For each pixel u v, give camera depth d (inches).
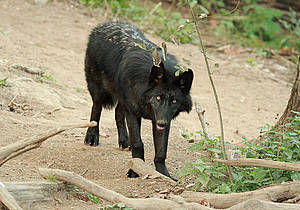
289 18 1194.0
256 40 1067.3
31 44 720.3
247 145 365.4
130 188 340.2
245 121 608.4
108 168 391.5
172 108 356.8
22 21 823.7
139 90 366.9
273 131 363.3
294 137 347.3
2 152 279.9
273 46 1058.7
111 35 439.8
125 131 447.5
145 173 355.9
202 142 346.3
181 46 889.5
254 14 1142.3
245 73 823.1
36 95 523.8
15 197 261.3
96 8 987.3
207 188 332.8
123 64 393.7
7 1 904.9
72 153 411.8
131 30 443.2
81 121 492.7
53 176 291.0
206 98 677.3
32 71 594.9
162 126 348.8
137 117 387.9
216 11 1171.3
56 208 272.2
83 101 560.7
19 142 285.9
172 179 368.5
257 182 317.7
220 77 779.4
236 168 346.9
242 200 283.4
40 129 444.1
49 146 417.7
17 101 502.3
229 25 1081.4
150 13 952.9
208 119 595.5
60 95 554.9
